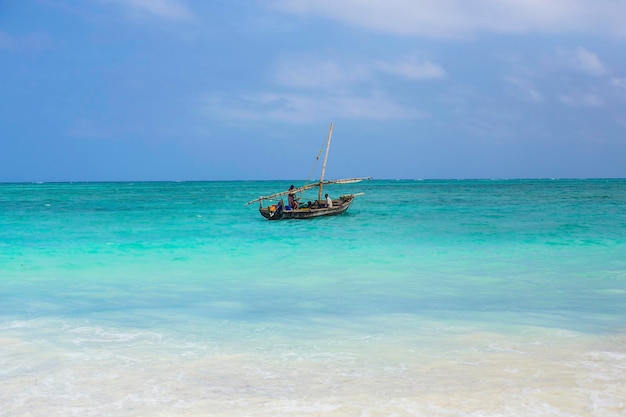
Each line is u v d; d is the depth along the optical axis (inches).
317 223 1246.9
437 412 227.8
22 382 266.1
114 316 404.5
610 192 3464.6
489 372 274.8
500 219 1337.4
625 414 224.5
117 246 841.5
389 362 292.7
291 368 284.4
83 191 4441.4
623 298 460.1
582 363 287.3
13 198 2918.3
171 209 1902.1
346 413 227.8
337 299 464.1
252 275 587.8
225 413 229.1
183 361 297.0
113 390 255.6
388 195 3161.9
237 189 5221.5
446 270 611.5
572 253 743.1
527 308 424.2
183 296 480.4
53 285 534.0
